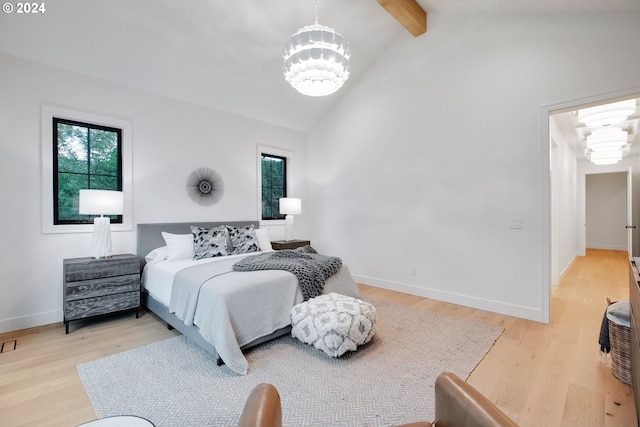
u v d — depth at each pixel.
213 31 3.32
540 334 2.72
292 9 3.37
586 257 7.13
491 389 1.89
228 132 4.58
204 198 4.29
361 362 2.23
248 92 4.33
